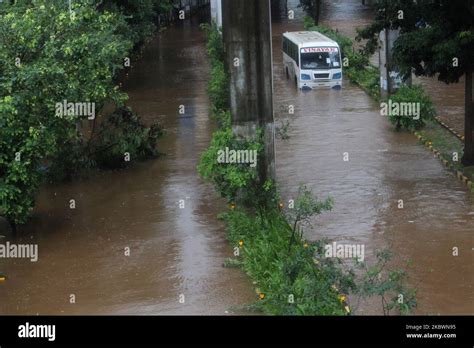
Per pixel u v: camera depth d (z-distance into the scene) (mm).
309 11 62125
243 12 20250
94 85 20047
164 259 16953
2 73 17703
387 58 32375
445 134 26891
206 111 32688
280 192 21531
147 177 23375
